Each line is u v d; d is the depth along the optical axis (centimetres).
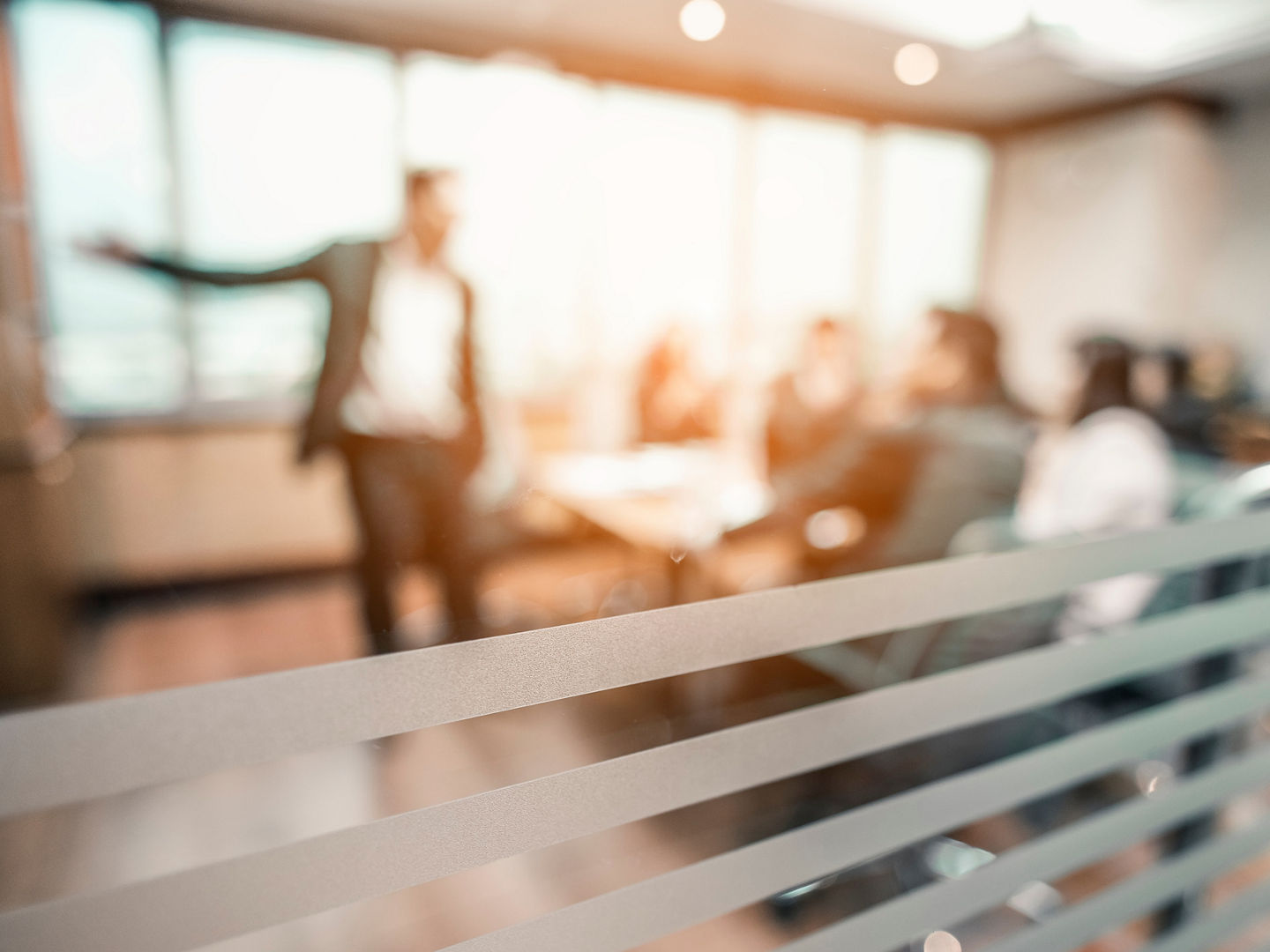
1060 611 112
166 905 29
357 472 193
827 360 231
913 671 113
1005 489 135
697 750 40
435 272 194
